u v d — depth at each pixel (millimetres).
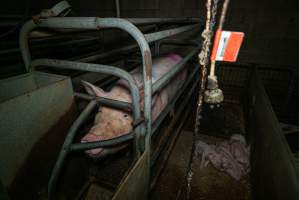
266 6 3025
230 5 3193
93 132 1258
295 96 3311
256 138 1987
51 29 1270
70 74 2133
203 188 1900
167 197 1811
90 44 3785
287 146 1173
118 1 3725
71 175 1509
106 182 1729
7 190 1025
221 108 3352
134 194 1134
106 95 1358
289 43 3102
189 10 3484
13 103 955
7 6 4004
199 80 3271
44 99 1120
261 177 1551
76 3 4219
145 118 1130
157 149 1727
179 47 3791
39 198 1257
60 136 1312
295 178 903
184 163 2188
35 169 1178
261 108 1916
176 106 2973
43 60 1280
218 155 2168
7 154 987
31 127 1084
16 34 2697
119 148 1395
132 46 2451
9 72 2377
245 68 3451
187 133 2682
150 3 3662
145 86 1031
